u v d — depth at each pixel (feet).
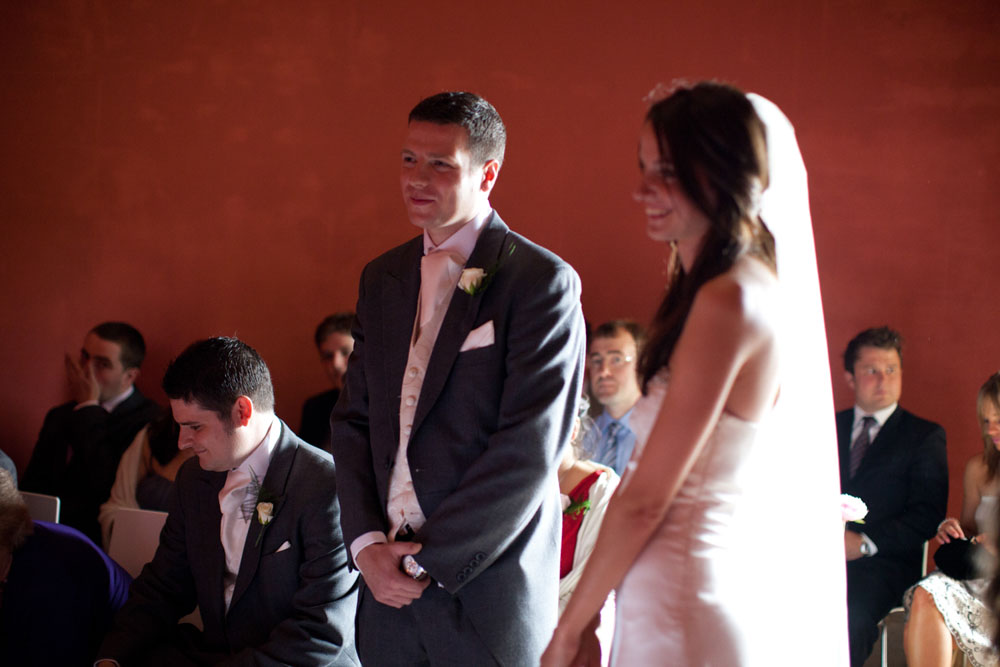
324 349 16.25
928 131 16.60
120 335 16.48
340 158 18.35
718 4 17.12
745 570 5.53
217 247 18.60
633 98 17.42
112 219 18.79
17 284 18.93
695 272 5.52
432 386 7.25
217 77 18.60
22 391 18.90
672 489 5.41
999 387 12.19
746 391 5.42
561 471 10.65
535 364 7.14
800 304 5.83
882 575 13.01
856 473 14.05
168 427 14.48
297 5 18.42
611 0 17.47
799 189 5.99
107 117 18.79
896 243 16.67
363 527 7.25
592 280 17.53
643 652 5.52
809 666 5.78
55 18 18.86
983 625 11.53
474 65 17.92
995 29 16.39
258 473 8.64
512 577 7.18
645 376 5.91
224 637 8.69
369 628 7.52
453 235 7.59
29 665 8.72
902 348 16.11
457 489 7.04
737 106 5.40
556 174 17.66
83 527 15.46
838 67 16.80
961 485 16.39
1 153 18.92
